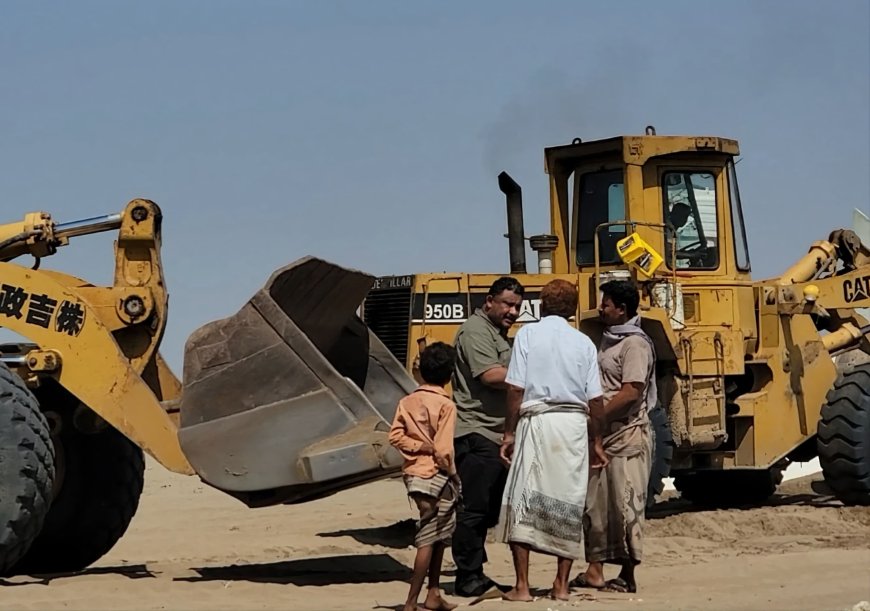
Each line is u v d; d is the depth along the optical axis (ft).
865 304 55.11
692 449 51.01
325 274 34.32
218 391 32.27
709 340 50.75
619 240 51.01
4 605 29.40
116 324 35.01
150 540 46.19
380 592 32.04
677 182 51.78
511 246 50.26
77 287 35.81
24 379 34.01
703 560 38.24
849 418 50.80
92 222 35.58
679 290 50.29
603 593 30.91
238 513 55.36
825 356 53.47
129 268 35.47
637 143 50.78
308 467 30.96
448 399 28.71
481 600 29.86
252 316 32.53
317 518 52.39
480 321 31.65
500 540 29.86
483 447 31.37
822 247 58.03
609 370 31.40
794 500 56.90
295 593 31.71
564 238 52.70
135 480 38.63
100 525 38.01
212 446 31.99
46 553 37.76
